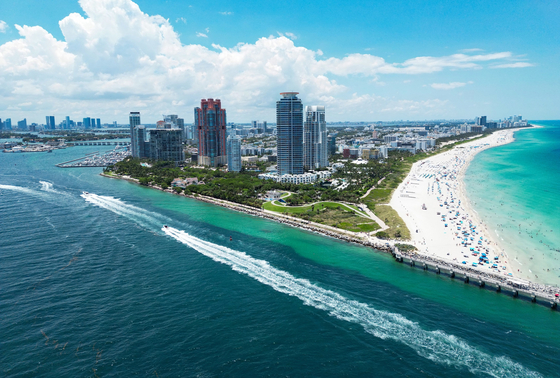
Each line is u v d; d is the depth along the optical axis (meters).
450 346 171.25
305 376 151.25
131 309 197.88
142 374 151.12
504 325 189.62
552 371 155.75
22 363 156.00
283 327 183.62
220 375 151.25
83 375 149.88
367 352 166.25
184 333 177.88
